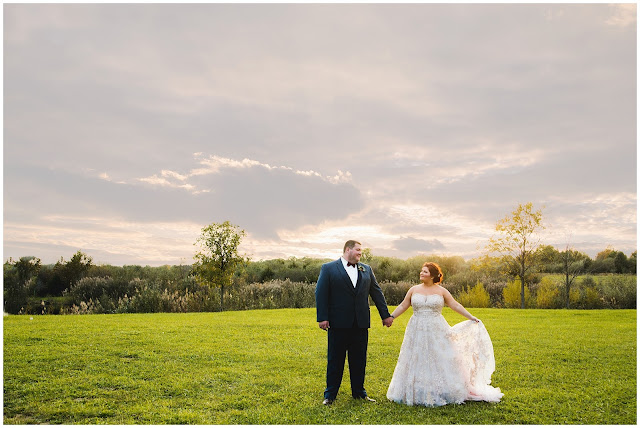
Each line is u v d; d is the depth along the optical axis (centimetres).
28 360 857
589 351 1010
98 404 632
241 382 748
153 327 1297
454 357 655
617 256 3228
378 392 707
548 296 2498
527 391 705
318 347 1045
